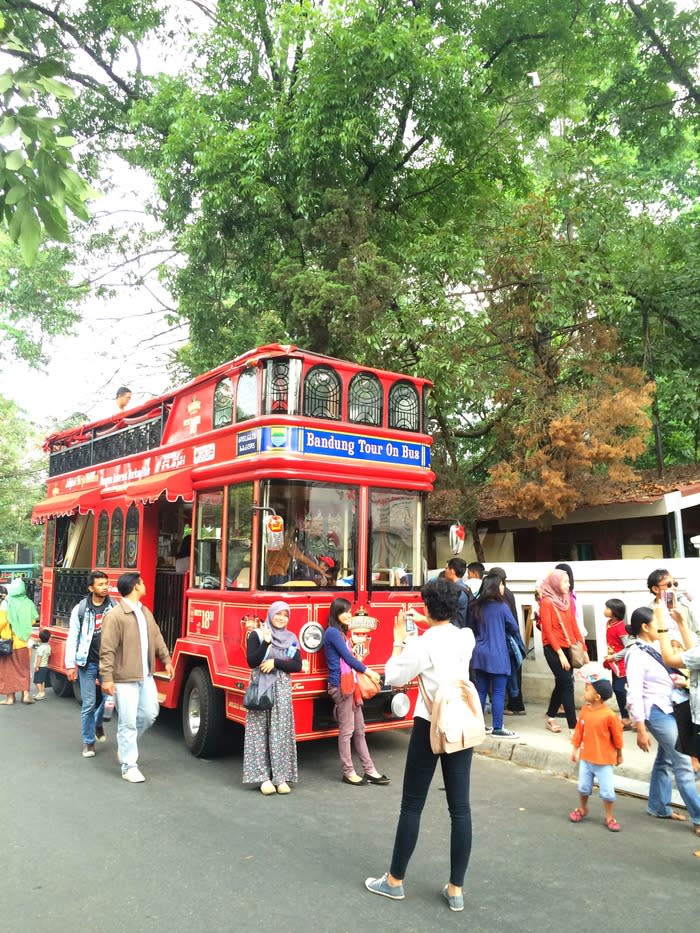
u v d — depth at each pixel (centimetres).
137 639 680
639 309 1370
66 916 392
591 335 1215
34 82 334
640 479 1270
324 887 430
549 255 1169
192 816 563
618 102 1631
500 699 770
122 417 1086
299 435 710
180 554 965
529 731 788
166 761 749
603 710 544
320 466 713
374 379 784
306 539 707
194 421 861
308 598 690
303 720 674
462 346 1149
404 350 1165
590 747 542
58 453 1334
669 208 1519
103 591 791
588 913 399
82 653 765
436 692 408
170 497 813
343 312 1143
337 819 557
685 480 1266
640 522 1307
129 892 422
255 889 427
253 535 698
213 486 784
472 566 878
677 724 559
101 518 1084
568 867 463
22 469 2973
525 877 448
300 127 1218
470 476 1419
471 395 1184
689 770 522
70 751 780
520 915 396
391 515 774
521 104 1619
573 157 1395
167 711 1018
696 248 1368
